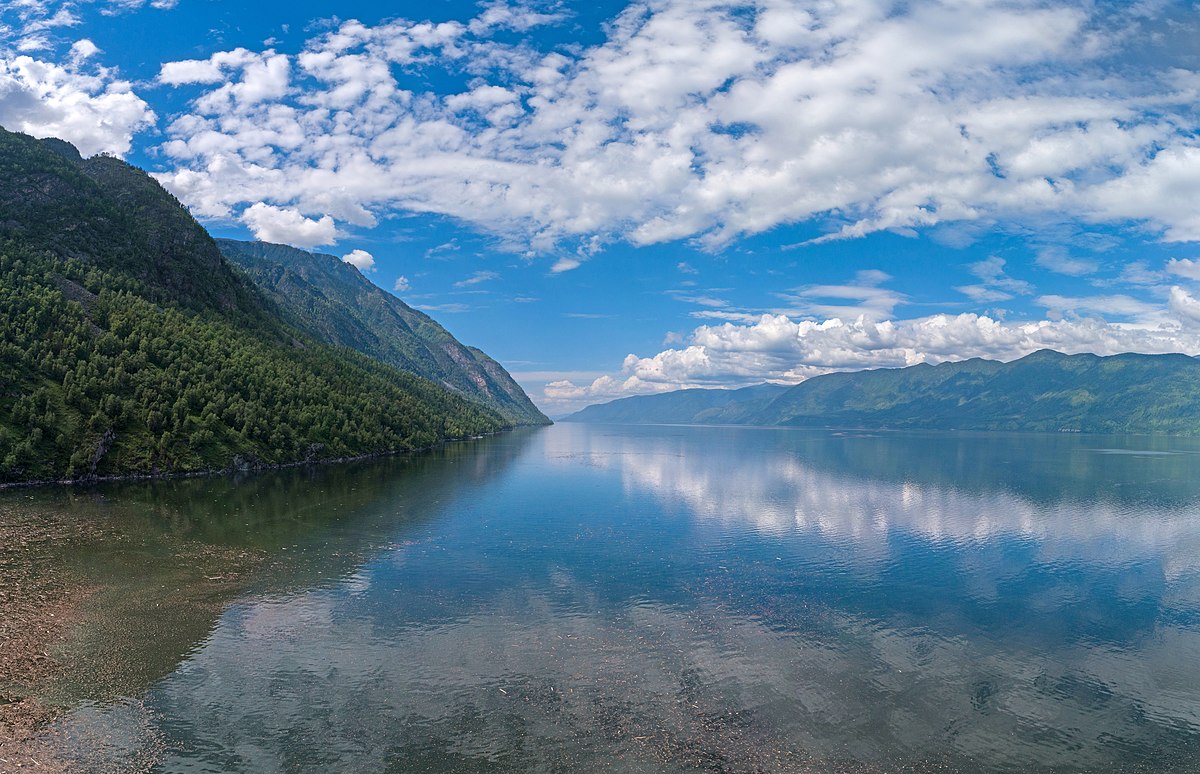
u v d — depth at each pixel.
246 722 29.61
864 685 35.09
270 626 41.84
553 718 30.42
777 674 36.09
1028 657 39.75
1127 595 53.16
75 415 109.38
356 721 29.84
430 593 49.66
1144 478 143.00
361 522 77.12
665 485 122.81
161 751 27.12
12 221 173.12
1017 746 29.28
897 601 50.47
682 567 59.09
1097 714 32.56
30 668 34.56
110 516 75.62
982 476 146.25
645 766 26.66
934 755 28.25
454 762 26.66
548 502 97.38
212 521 74.81
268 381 151.12
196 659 36.41
